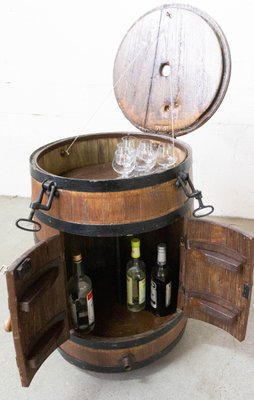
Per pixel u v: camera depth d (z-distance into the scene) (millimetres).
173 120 1303
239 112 2014
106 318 1260
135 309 1298
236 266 994
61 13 2084
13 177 2635
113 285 1467
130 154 1270
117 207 940
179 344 1313
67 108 2320
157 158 1275
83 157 1385
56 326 1042
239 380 1157
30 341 930
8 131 2482
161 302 1233
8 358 1273
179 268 1235
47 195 972
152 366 1221
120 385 1154
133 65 1368
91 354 1122
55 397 1123
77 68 2197
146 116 1370
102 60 2139
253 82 1931
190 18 1229
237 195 2225
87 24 2074
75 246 1430
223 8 1825
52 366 1243
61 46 2166
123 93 1415
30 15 2129
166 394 1116
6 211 2455
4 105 2404
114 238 1526
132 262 1287
